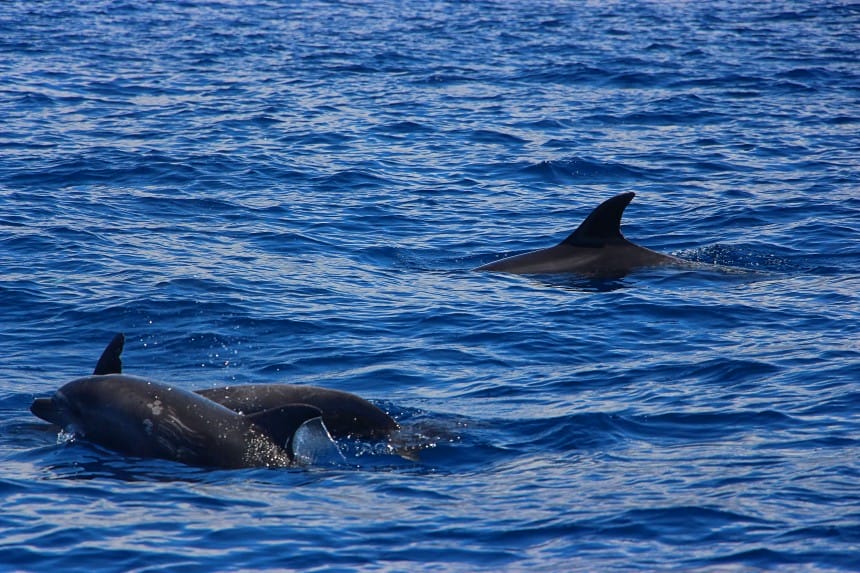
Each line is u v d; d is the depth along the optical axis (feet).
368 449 147.95
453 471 140.56
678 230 294.05
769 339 198.08
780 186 342.64
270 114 453.99
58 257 247.29
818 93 532.73
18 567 112.06
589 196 336.49
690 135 430.20
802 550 113.70
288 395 156.35
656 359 188.65
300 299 224.12
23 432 153.07
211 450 142.31
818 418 155.12
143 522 122.62
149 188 325.62
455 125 443.73
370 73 575.79
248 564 113.29
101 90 497.87
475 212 314.55
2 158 355.56
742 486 130.72
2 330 201.57
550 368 185.26
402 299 227.20
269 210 306.55
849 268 253.44
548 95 520.01
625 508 125.29
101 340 198.39
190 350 194.18
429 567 112.57
